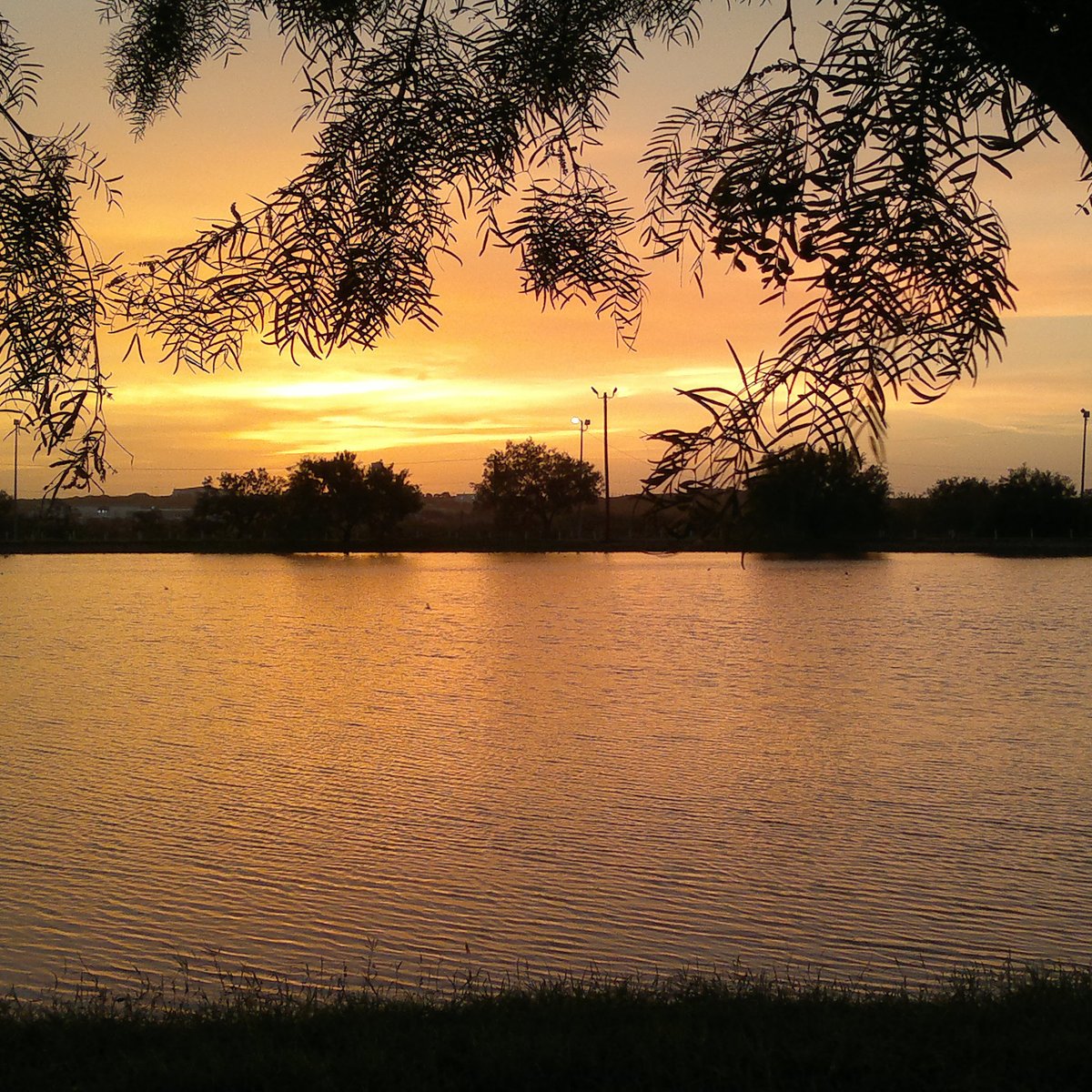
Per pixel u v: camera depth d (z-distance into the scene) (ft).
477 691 84.69
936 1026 19.88
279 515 365.20
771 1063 18.42
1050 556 284.41
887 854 41.98
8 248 11.01
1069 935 33.45
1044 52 9.33
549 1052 19.01
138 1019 23.13
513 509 398.62
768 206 9.11
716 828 45.65
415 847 43.04
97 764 58.13
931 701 79.71
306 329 12.07
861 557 296.10
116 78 15.65
